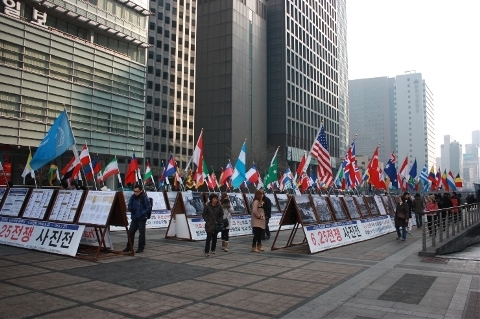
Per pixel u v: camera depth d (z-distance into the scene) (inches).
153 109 3417.8
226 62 3048.7
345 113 5191.9
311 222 538.0
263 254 501.4
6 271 370.9
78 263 419.5
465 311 266.7
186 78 3762.3
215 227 487.5
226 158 2935.5
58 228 484.4
